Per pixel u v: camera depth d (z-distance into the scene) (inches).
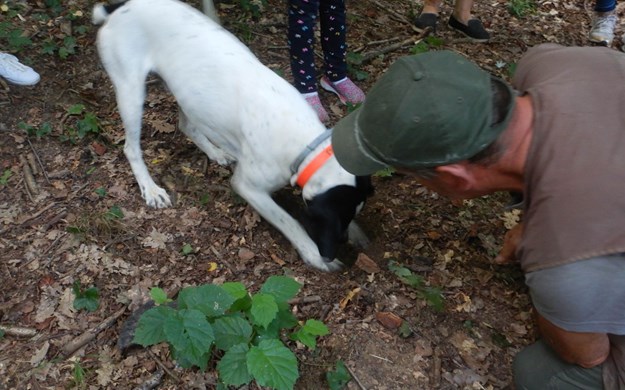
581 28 186.4
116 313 99.7
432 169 63.2
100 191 119.4
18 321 97.8
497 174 65.0
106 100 142.6
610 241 58.4
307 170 96.3
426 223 117.1
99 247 109.3
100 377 91.0
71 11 165.2
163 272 106.6
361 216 117.2
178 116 137.7
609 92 61.5
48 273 104.8
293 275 106.9
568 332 68.4
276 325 90.3
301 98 106.2
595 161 58.6
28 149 128.1
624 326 64.3
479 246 113.1
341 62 143.0
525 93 66.3
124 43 112.0
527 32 181.6
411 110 59.7
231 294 90.4
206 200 119.7
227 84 106.6
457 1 171.6
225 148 115.1
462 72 60.5
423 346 97.3
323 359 94.6
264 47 161.6
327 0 133.0
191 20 111.8
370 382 92.4
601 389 76.5
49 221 113.4
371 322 100.2
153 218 116.0
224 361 83.0
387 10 182.5
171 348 92.5
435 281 107.0
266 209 108.7
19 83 140.9
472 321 101.1
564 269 60.6
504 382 93.3
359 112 70.1
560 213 59.8
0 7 161.5
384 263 109.5
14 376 90.7
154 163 128.6
